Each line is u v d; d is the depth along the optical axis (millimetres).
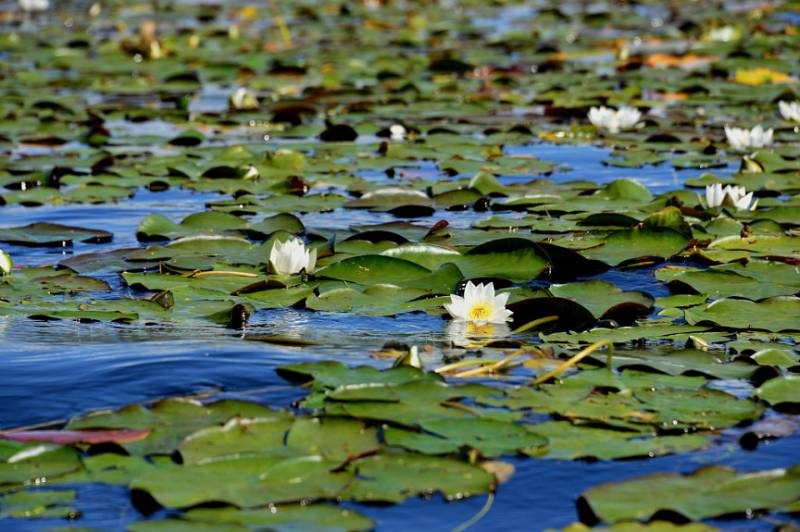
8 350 5641
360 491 3961
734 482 3969
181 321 6246
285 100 15422
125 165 11414
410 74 18250
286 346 5727
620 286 7004
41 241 8289
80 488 4016
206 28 25031
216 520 3705
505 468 4199
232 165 11250
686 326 6008
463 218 8992
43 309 6473
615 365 5332
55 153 11984
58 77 18625
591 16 24266
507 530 3771
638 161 11211
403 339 5891
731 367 5336
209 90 17594
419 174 10898
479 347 5734
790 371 5289
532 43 21297
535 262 7180
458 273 6969
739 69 17297
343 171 10938
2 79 18188
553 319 6129
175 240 7863
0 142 12734
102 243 8367
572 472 4199
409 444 4332
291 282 7035
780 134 12453
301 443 4262
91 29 25797
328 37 23484
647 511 3791
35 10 30141
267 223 8531
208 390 5027
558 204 9125
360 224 8773
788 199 9312
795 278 6859
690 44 20766
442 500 3961
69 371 5293
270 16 28016
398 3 31078
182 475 3957
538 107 15109
